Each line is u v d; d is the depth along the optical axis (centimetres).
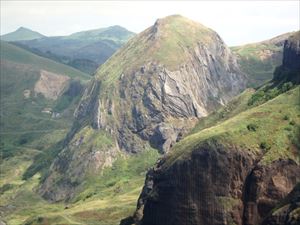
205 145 19600
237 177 19112
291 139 19562
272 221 16788
